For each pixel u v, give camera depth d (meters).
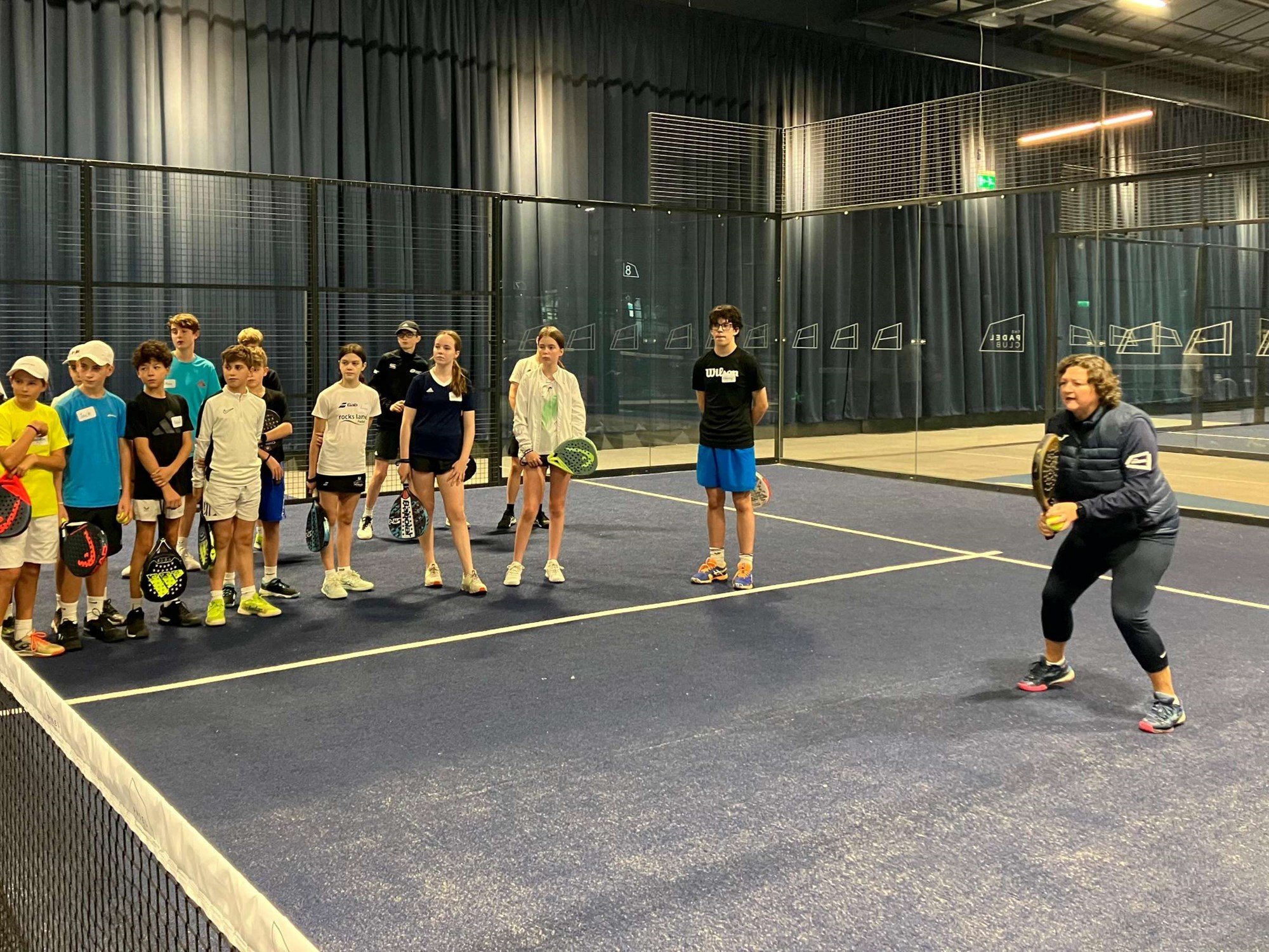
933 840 3.33
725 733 4.24
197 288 8.95
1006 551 7.91
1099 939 2.77
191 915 2.14
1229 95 8.92
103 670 5.02
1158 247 13.31
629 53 13.57
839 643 5.49
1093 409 4.35
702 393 6.79
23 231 10.09
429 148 12.23
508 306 12.08
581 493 10.71
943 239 12.06
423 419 6.47
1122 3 14.64
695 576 6.88
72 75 10.23
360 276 11.74
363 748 4.07
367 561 7.50
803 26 14.59
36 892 2.37
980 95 10.60
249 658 5.22
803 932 2.81
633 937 2.78
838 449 12.49
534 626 5.83
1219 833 3.38
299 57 11.39
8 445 4.96
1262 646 5.40
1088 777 3.80
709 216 12.44
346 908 2.92
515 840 3.33
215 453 5.73
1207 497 10.26
